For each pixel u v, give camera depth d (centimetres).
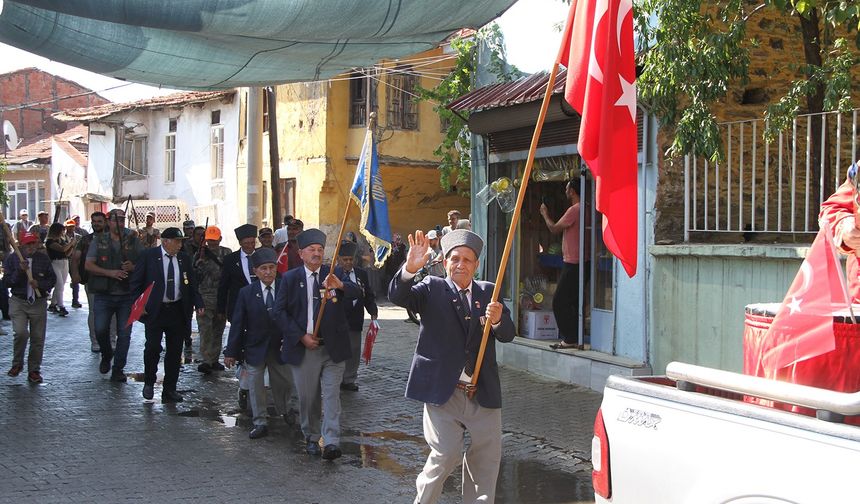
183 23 862
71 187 3791
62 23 909
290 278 793
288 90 2492
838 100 838
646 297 985
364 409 975
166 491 675
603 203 511
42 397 1010
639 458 363
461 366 559
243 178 2762
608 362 1011
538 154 1144
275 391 897
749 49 1004
